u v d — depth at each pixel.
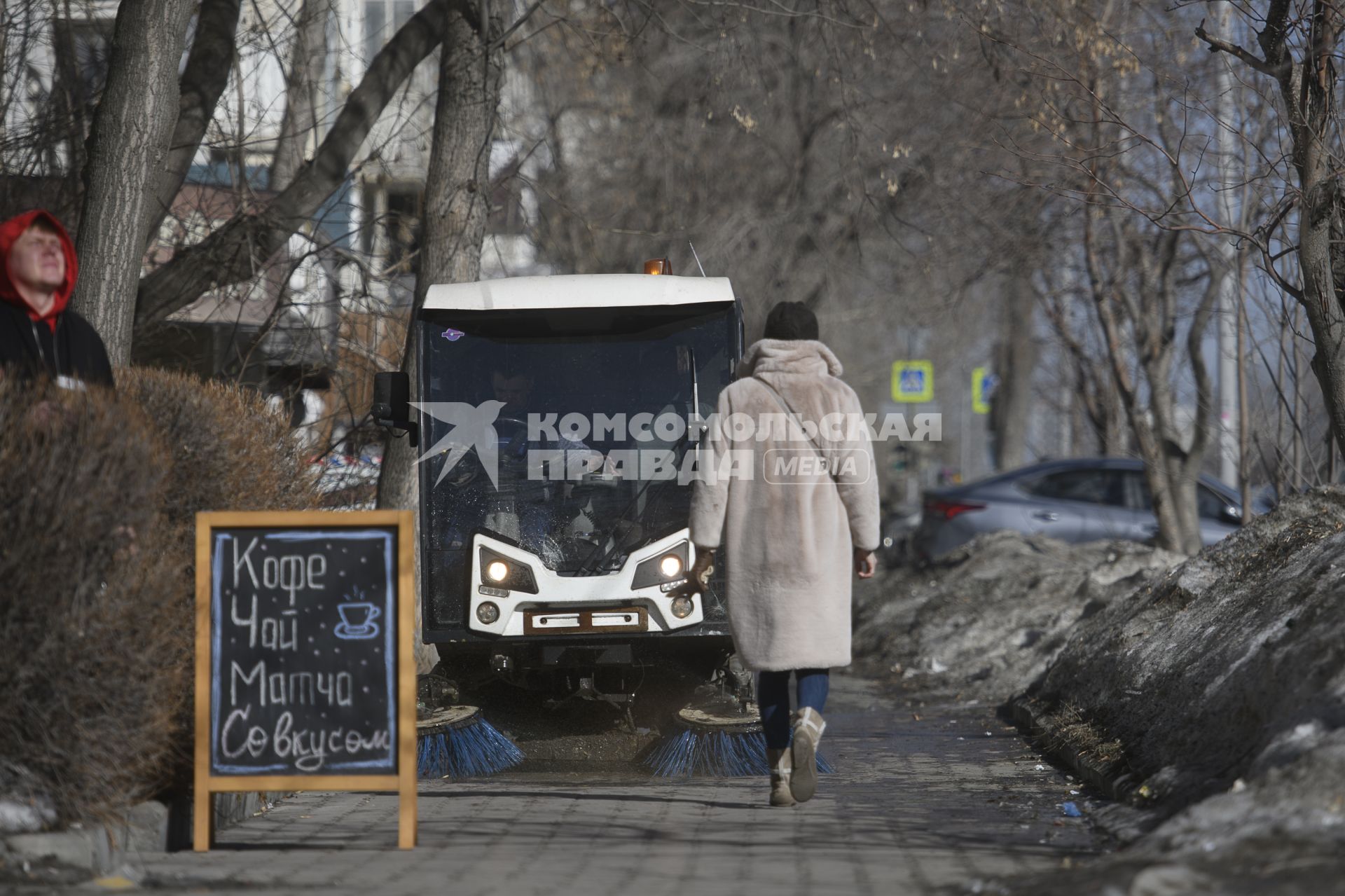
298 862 11.87
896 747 19.91
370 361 28.31
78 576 11.13
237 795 14.08
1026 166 29.44
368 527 12.41
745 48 31.58
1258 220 25.36
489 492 18.59
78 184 26.53
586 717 20.12
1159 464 32.16
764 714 14.84
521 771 18.19
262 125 29.73
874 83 36.62
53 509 10.99
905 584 39.16
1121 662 18.41
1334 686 12.10
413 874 11.38
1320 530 17.19
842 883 10.92
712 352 18.83
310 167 26.56
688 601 18.08
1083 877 10.06
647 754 18.23
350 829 13.66
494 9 24.08
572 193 43.22
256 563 12.37
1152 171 28.58
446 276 23.56
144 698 11.58
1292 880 8.89
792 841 12.80
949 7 26.86
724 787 16.64
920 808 14.73
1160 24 26.72
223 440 13.85
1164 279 32.06
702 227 44.66
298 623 12.34
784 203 44.66
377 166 31.56
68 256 12.39
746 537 14.46
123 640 11.33
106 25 28.08
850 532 14.63
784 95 41.44
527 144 40.81
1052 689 21.48
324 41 30.55
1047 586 31.62
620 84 43.97
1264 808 10.51
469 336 18.83
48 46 27.38
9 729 11.14
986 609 31.61
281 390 27.81
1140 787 14.03
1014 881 10.60
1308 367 25.09
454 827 13.71
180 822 12.85
